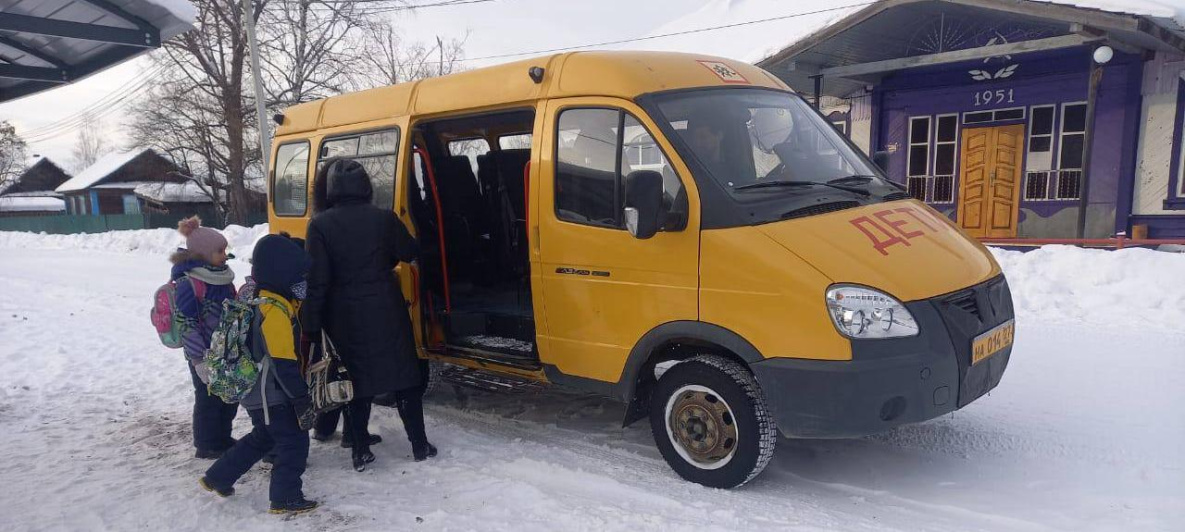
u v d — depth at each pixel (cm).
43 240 2592
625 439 503
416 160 575
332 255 455
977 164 1478
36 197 6331
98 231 3612
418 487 440
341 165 470
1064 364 615
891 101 1573
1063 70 1352
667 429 432
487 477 449
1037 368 608
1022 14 1188
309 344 461
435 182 566
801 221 397
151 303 1147
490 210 619
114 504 427
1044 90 1381
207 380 435
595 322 452
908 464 443
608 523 378
